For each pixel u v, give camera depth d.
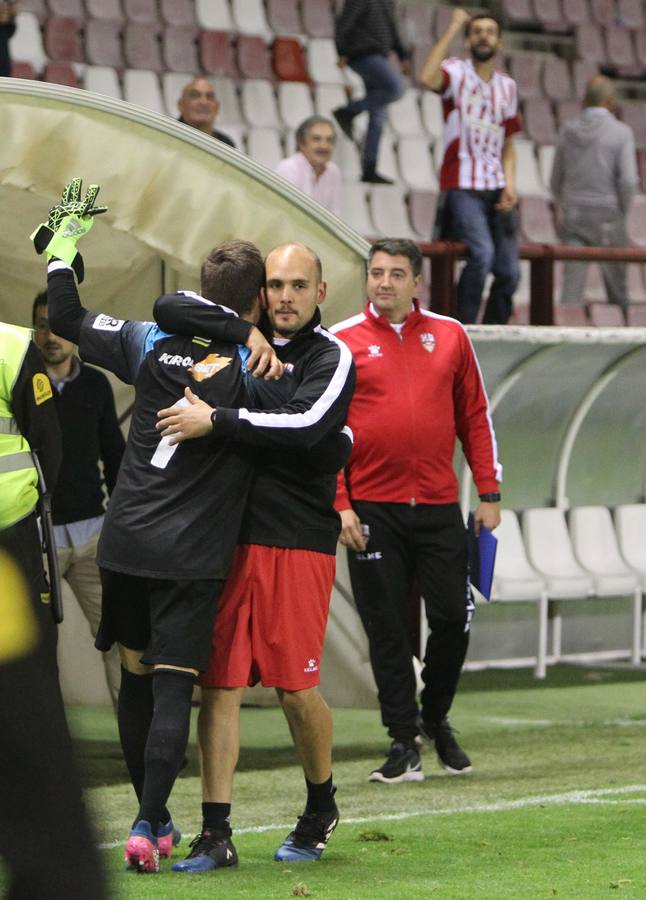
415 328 24.02
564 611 36.28
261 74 56.09
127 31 54.06
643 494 37.56
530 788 23.19
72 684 28.08
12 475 17.77
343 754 26.45
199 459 16.72
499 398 32.44
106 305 27.48
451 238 33.06
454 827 20.02
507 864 17.67
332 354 17.22
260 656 17.11
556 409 34.78
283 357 17.42
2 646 7.98
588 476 36.53
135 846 16.36
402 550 23.95
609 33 65.38
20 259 27.47
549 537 35.59
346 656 26.56
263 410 17.06
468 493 32.84
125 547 16.67
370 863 17.62
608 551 36.44
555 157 42.69
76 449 24.77
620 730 28.80
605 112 41.97
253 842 19.00
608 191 42.06
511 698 32.34
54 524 24.88
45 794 8.10
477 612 34.56
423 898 15.69
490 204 32.91
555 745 27.19
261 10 57.88
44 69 51.94
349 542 23.70
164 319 17.17
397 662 23.92
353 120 50.66
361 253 25.25
